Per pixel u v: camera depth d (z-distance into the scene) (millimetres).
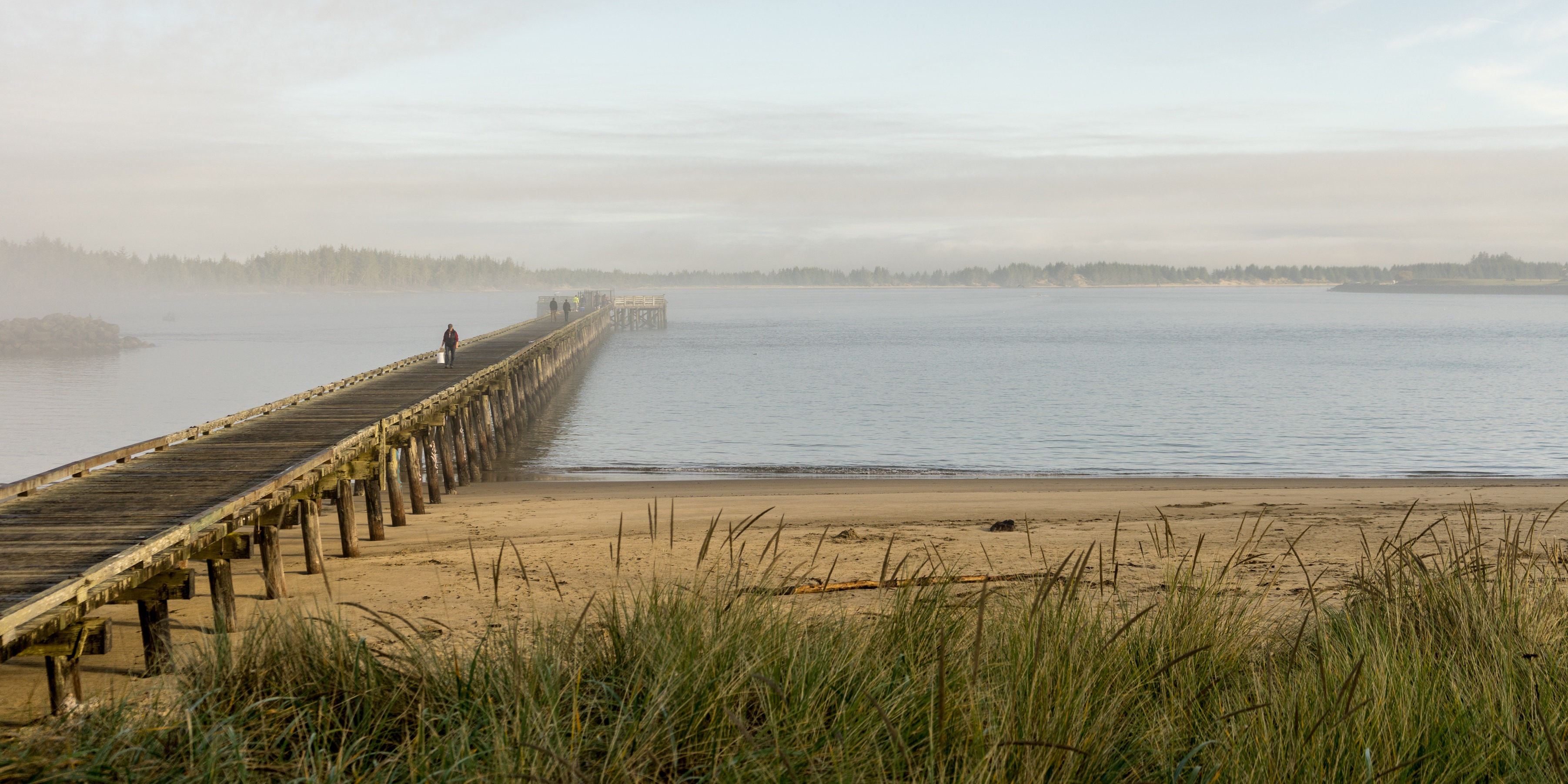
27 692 7152
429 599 9656
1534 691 4230
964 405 43188
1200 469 27688
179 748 3752
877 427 36406
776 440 33312
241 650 4777
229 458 13773
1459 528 14023
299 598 5238
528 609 8688
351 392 23984
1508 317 149875
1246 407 42000
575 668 4324
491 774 3408
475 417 27703
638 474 26562
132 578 7695
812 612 5238
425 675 4391
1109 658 4324
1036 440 33281
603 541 13781
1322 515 16141
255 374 68688
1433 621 5188
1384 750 3719
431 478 20406
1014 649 4266
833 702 3988
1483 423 36969
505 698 4012
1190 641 4816
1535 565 6258
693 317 167875
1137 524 15312
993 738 3463
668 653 4180
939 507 18047
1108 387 50938
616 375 58719
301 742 3984
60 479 12195
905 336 102750
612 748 3539
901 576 10133
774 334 107125
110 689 4570
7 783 3430
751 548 12688
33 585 7066
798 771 3520
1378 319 144250
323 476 13344
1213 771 3703
